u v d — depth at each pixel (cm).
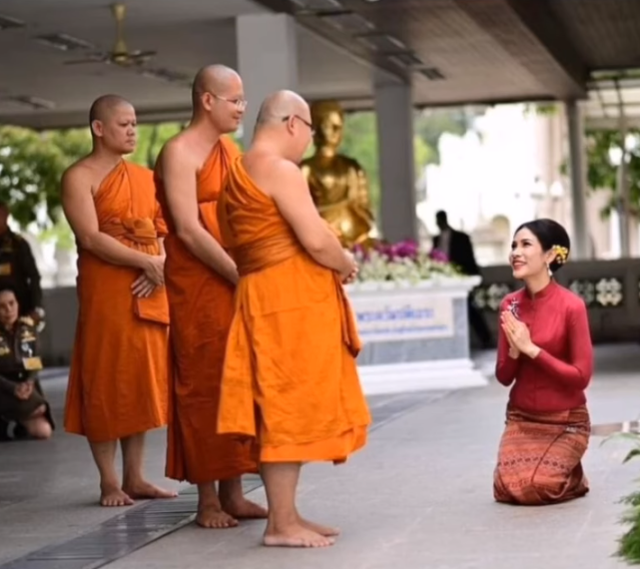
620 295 3244
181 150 1081
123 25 2234
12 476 1432
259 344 980
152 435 1725
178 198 1072
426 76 3114
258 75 2183
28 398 1719
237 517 1108
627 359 2527
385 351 2078
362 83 3212
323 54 2753
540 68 3053
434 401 1927
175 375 1084
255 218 984
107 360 1227
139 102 3369
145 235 1238
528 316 1129
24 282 1780
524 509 1097
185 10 2145
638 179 4475
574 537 988
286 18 2188
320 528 1024
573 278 3256
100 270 1230
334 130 2355
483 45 2712
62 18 2194
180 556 993
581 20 2786
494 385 2112
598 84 3559
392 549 980
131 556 1005
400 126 3177
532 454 1116
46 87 3031
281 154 1005
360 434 1002
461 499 1155
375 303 2078
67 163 4225
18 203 3988
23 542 1085
